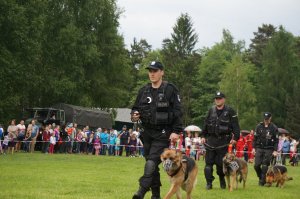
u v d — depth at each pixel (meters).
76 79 38.72
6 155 21.11
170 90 6.75
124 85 46.47
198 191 10.06
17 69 30.89
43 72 36.91
